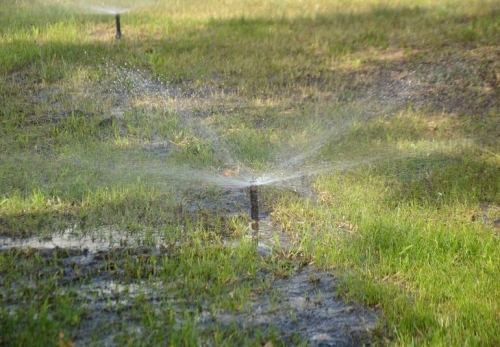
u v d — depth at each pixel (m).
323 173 7.80
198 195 7.30
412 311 5.16
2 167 7.73
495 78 10.70
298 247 6.25
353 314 5.27
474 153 8.37
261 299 5.44
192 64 11.57
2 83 10.62
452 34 12.77
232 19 14.36
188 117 9.59
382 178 7.67
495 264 5.87
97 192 7.08
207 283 5.56
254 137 8.76
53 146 8.44
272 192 7.38
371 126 9.20
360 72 11.35
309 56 12.05
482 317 5.10
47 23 13.81
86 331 4.95
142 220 6.69
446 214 6.85
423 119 9.55
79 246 6.21
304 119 9.49
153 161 8.11
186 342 4.75
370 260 5.96
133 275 5.72
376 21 14.02
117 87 10.65
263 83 10.92
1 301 5.26
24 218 6.66
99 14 14.65
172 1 16.20
